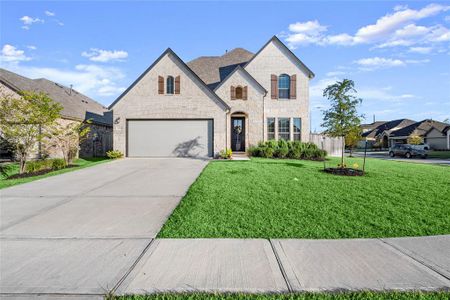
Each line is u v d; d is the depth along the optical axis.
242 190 7.56
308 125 20.17
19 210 6.04
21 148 12.11
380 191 7.46
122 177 10.30
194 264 3.45
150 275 3.19
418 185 8.30
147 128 17.78
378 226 4.83
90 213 5.77
